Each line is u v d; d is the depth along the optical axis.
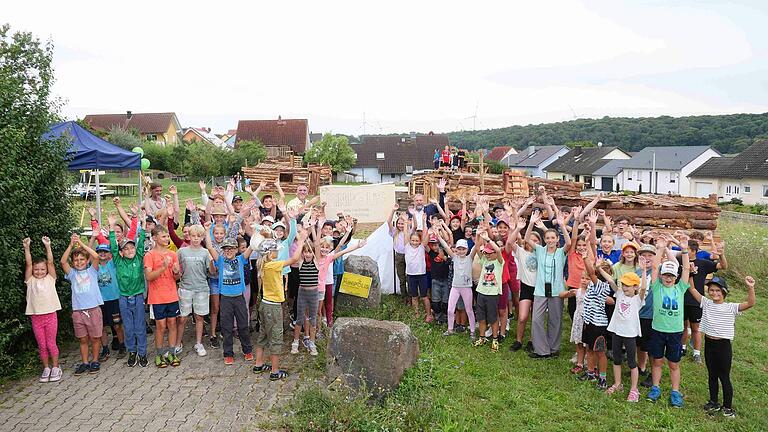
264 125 67.94
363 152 68.94
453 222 9.73
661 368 7.55
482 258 8.41
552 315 7.97
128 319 7.19
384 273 11.20
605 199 13.66
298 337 7.76
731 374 7.74
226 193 10.33
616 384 7.00
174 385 6.69
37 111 7.66
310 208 9.61
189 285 7.54
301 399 6.18
